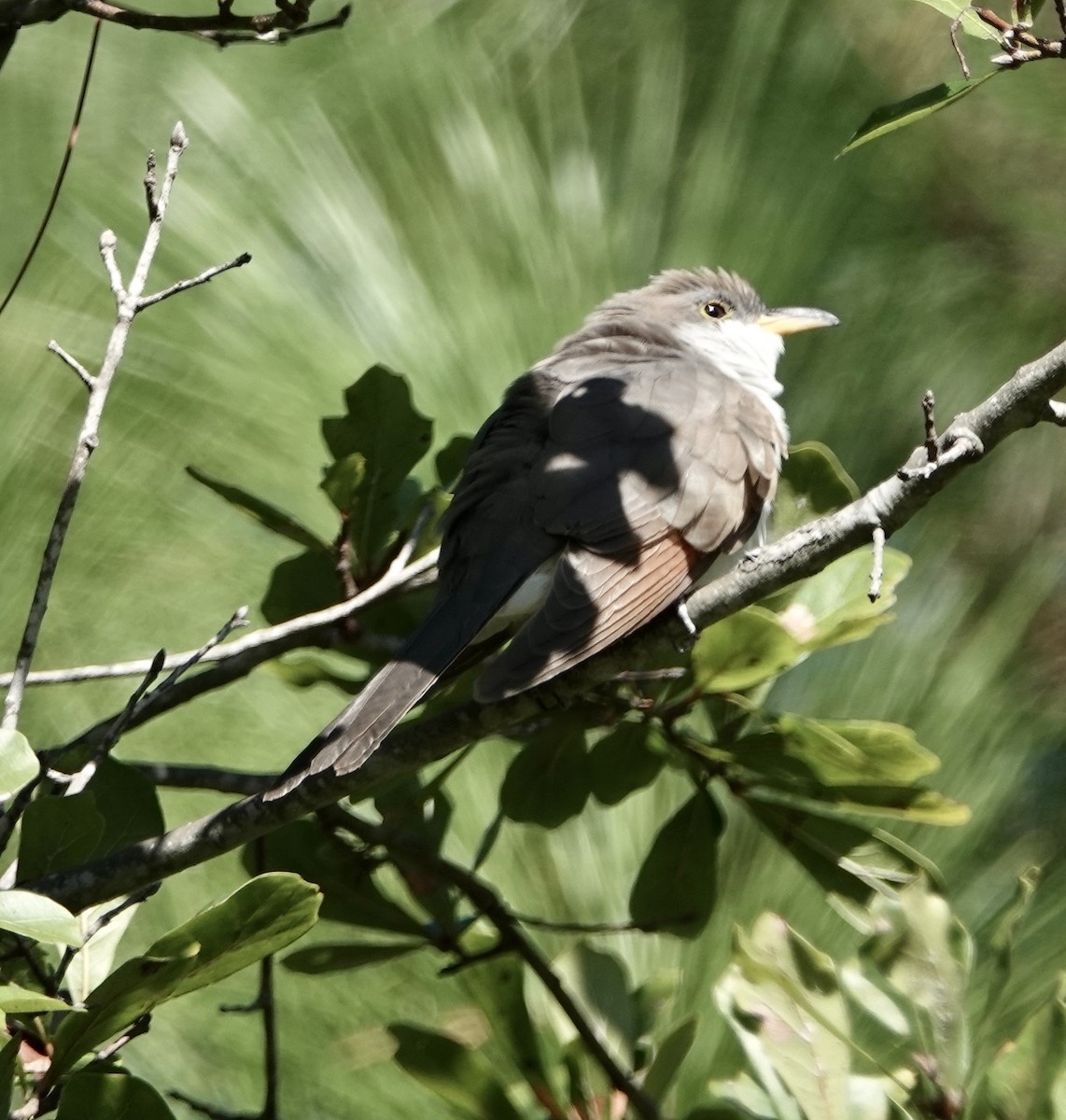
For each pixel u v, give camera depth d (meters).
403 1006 6.80
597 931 6.20
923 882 5.41
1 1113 4.29
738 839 6.80
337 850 6.39
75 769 5.74
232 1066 6.70
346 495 6.39
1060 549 7.80
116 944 5.34
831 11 8.43
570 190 8.09
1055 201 8.46
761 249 8.20
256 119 7.93
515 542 6.56
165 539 7.38
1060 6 4.77
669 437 6.89
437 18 8.33
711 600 5.77
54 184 7.90
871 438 8.22
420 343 7.58
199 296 7.55
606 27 8.45
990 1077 4.89
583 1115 5.91
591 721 6.21
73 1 5.63
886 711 7.03
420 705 6.85
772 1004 5.15
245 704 7.28
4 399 7.46
